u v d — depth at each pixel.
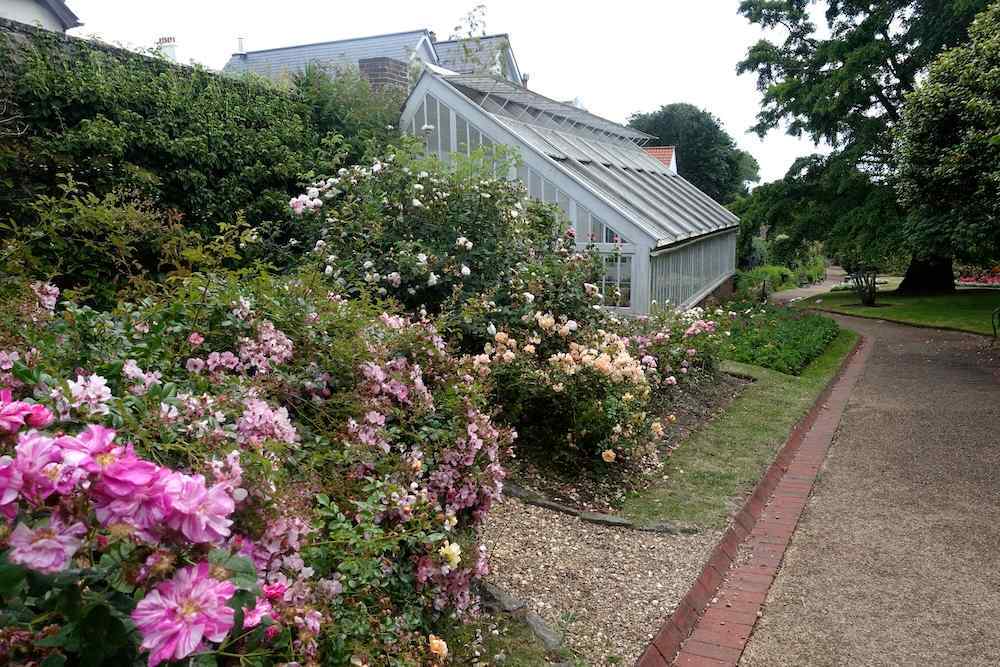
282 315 3.32
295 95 9.50
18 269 3.70
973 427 7.41
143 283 3.47
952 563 4.32
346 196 7.01
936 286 23.34
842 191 21.16
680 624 3.42
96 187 6.34
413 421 3.30
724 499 4.93
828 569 4.24
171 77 7.35
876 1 20.20
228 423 2.33
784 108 22.58
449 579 2.88
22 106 6.11
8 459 1.28
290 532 1.99
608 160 14.38
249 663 1.51
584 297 6.67
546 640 3.02
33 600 1.32
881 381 10.01
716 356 8.75
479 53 18.12
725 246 19.28
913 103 12.08
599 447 5.09
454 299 5.88
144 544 1.37
